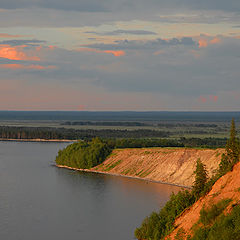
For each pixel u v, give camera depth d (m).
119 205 115.25
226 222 63.94
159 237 78.94
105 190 136.00
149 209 110.69
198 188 81.38
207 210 70.19
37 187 142.12
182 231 73.81
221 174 79.56
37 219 102.38
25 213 107.88
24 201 120.94
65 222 99.88
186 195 82.62
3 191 134.88
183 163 152.88
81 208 112.69
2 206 114.62
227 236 60.56
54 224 98.31
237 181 72.88
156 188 138.00
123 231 93.00
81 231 93.44
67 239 88.19
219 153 145.00
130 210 109.88
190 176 144.00
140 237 84.38
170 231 77.19
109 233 91.81
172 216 80.31
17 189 138.38
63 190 136.50
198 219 72.88
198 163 83.44
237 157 78.44
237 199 69.00
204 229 67.69
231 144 82.44
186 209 79.69
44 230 94.06
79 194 130.00
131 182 150.12
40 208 112.81
